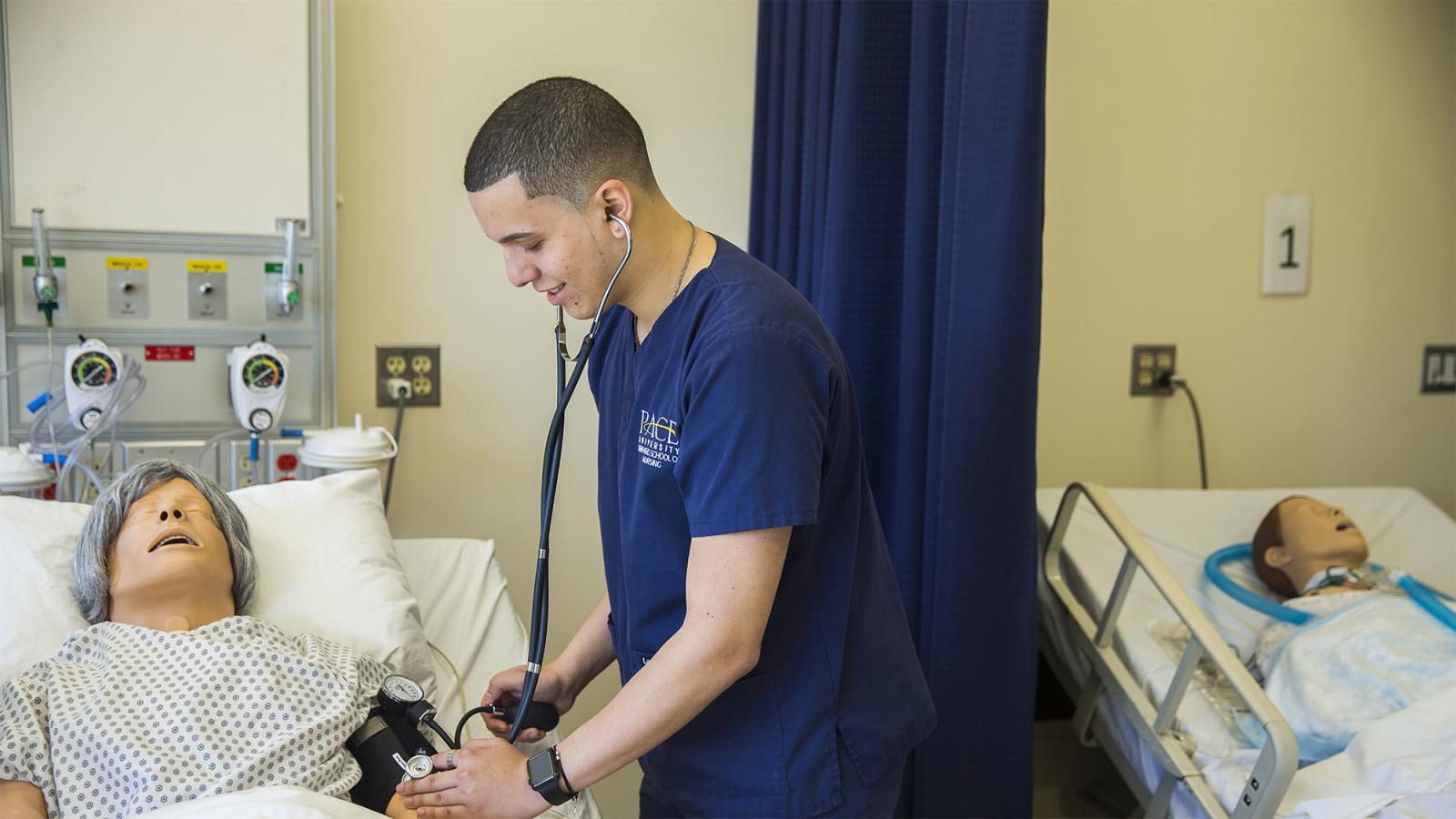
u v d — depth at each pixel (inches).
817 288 78.2
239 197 76.4
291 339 78.7
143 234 74.7
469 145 86.8
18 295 73.1
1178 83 98.2
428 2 84.8
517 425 90.5
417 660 61.2
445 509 90.0
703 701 41.2
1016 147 59.6
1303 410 104.7
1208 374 102.3
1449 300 106.0
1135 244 99.1
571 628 94.0
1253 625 80.6
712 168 92.2
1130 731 72.5
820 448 42.1
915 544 69.4
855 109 70.5
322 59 77.0
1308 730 67.7
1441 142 103.7
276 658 51.2
